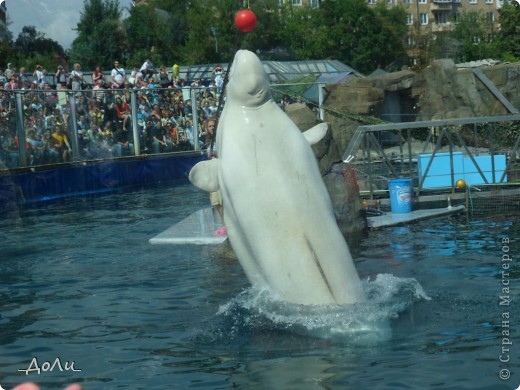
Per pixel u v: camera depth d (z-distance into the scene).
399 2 51.00
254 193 5.42
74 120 20.19
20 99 18.41
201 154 23.86
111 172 20.78
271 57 46.19
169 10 41.66
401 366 4.88
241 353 5.29
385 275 7.43
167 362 5.22
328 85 30.08
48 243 11.14
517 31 44.47
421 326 5.68
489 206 12.46
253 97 5.55
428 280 7.36
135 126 22.16
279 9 46.38
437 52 48.28
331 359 5.05
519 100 30.20
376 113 30.64
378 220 11.52
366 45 47.12
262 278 5.69
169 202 16.44
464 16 51.94
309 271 5.41
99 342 5.83
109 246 10.62
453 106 30.75
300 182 5.45
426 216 11.76
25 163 18.41
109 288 7.83
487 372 4.75
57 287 8.02
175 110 23.58
